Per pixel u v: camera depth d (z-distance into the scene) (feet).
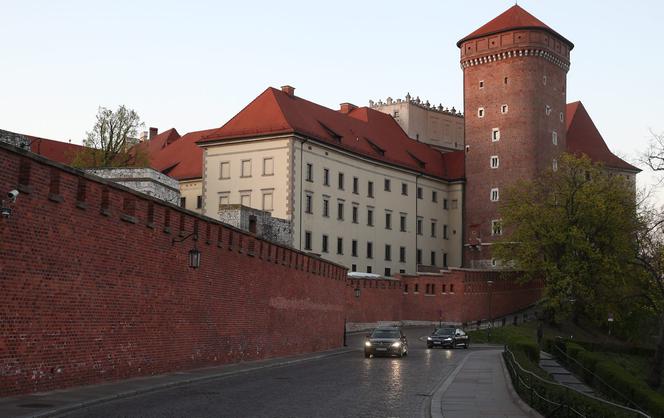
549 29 336.08
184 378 83.87
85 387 70.38
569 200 250.16
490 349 193.47
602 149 399.85
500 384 90.22
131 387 72.28
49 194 65.00
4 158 58.13
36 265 63.41
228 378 90.99
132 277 80.74
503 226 270.67
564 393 56.49
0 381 59.16
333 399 70.74
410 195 333.62
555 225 248.11
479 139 344.90
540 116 333.21
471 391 81.92
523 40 332.80
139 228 82.28
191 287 96.27
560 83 347.77
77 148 314.55
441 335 195.42
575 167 258.78
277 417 57.00
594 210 244.01
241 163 276.21
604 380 109.60
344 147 292.40
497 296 296.51
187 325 95.14
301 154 270.67
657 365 162.40
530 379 68.08
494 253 266.36
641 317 246.06
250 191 272.72
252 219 216.13
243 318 115.34
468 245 345.92
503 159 336.29
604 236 246.68
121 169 163.94
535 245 252.62
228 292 109.19
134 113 264.72
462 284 273.75
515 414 62.90
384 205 317.22
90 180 71.82
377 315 257.75
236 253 112.27
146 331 84.07
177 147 339.16
